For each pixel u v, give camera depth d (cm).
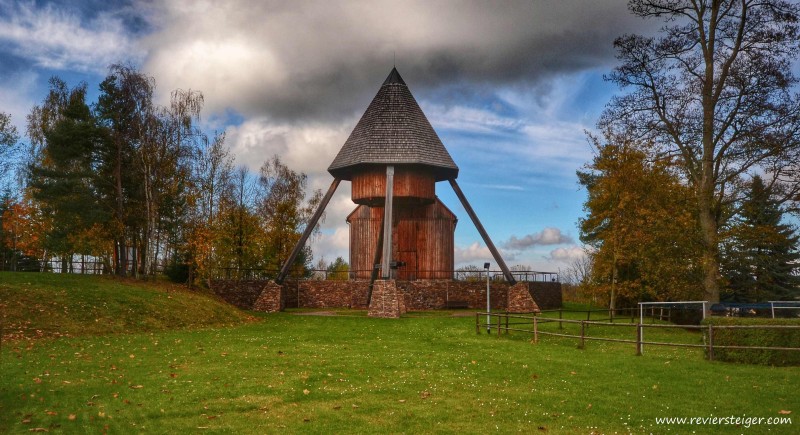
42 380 1428
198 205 4481
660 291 3406
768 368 1609
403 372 1614
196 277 4144
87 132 3603
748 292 4209
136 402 1247
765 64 2714
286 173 5803
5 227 4912
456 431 1063
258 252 4972
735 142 2845
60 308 2488
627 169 3553
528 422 1119
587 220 3981
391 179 4412
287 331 2745
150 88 3791
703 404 1224
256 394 1330
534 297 4462
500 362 1775
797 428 1055
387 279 3778
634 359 1794
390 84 4866
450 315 3800
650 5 2984
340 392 1361
